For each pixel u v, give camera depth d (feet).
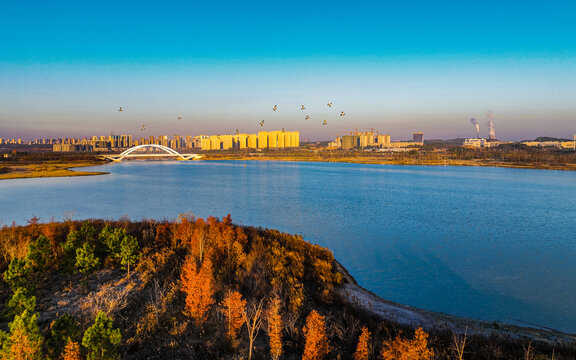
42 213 202.59
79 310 66.03
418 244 143.43
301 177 454.81
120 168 642.63
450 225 178.09
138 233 122.52
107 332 45.65
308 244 122.01
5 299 69.26
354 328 61.57
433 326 71.10
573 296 94.27
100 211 211.61
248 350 54.49
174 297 70.74
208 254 87.66
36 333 46.03
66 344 47.29
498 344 60.70
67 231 120.16
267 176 472.03
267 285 81.15
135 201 249.96
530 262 121.90
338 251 133.08
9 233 106.63
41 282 78.23
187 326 60.34
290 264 97.71
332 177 453.58
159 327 59.67
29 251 80.89
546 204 243.60
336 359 52.85
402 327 66.59
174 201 251.19
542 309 86.84
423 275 109.09
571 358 56.03
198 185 358.23
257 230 136.67
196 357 51.98
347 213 209.05
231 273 87.71
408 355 46.06
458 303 90.12
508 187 341.21
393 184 371.15
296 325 63.72
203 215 200.85
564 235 157.99
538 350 59.16
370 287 99.86
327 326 64.59
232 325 57.26
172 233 116.67
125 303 68.39
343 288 94.02
